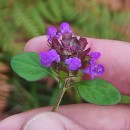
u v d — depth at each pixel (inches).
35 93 8.1
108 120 5.8
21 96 8.0
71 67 4.5
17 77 8.1
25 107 7.9
